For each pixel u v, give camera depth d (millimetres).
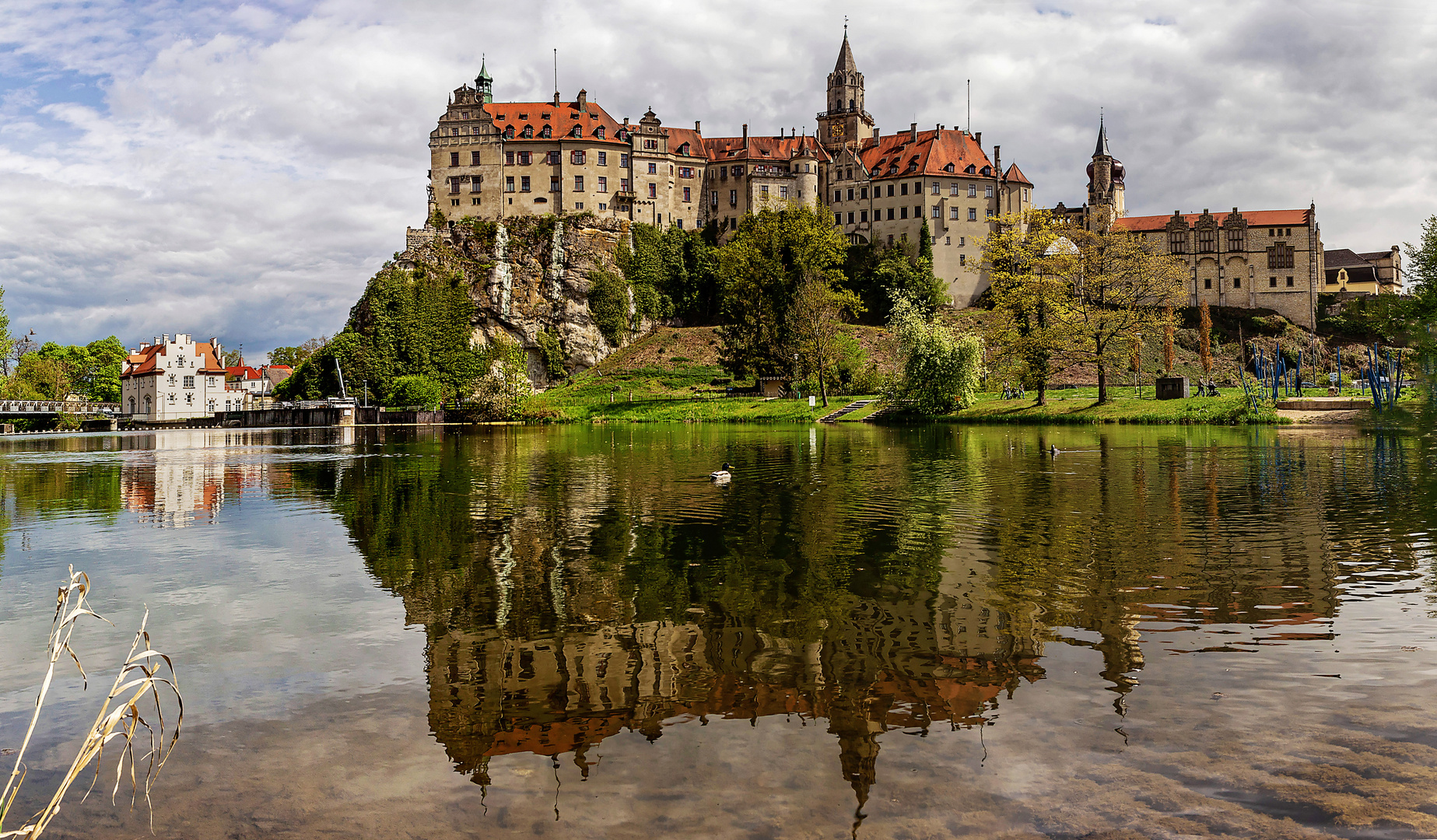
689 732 9688
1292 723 9445
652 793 8305
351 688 11234
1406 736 9062
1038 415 78188
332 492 32688
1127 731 9383
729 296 122000
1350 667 11125
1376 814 7566
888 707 10250
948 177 163000
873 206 167125
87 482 37500
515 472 39688
